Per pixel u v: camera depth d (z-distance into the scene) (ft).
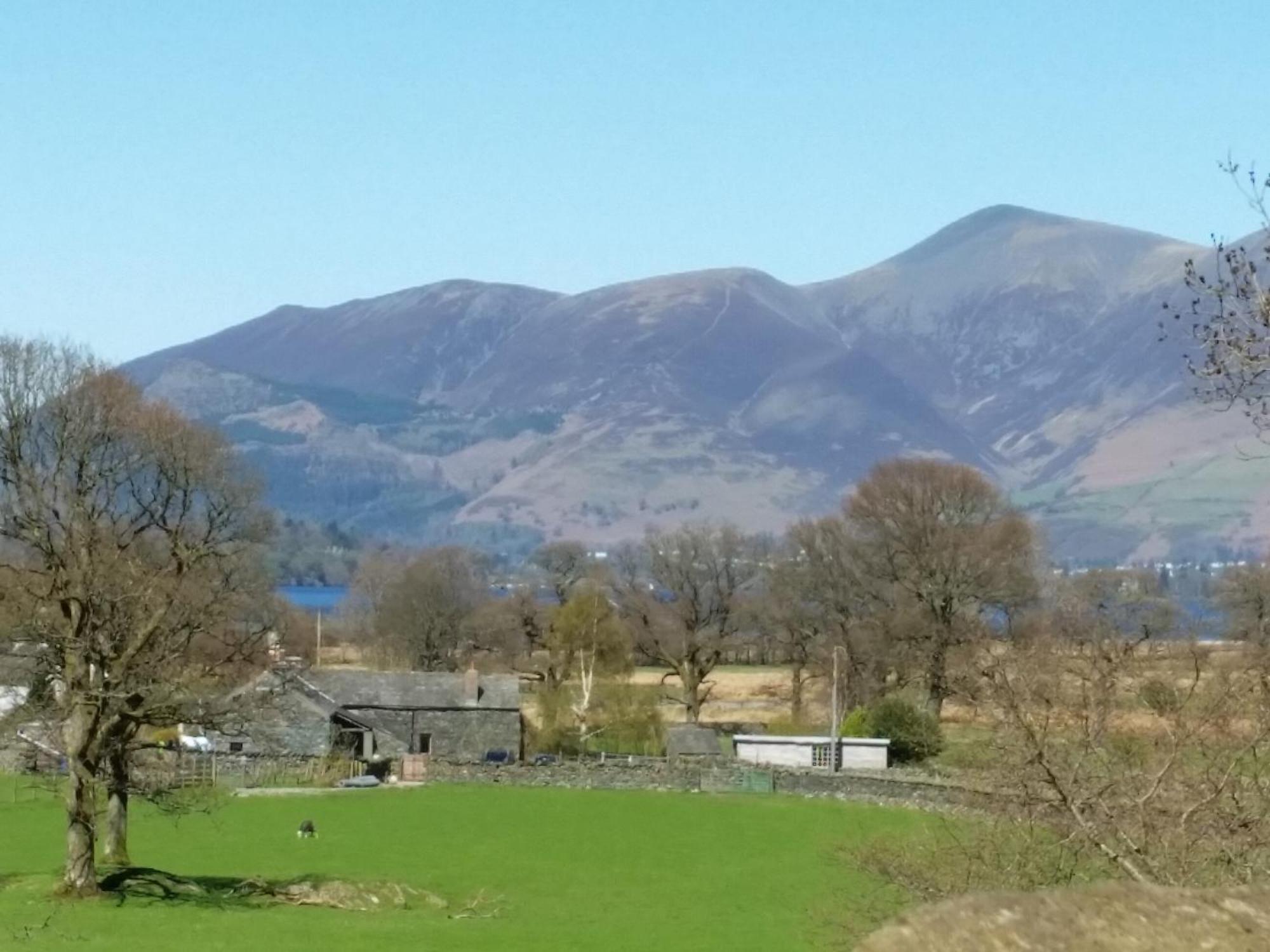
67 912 158.92
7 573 160.76
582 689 348.38
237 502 199.31
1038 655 86.84
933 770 269.23
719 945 161.58
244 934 153.69
